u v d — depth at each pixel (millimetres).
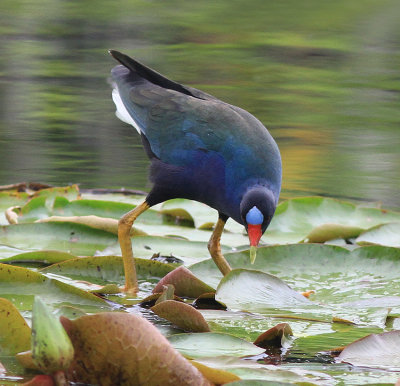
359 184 14062
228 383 5488
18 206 12203
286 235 11523
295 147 16422
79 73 21719
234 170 9234
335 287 8922
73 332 5555
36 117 17750
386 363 6430
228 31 26203
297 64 23375
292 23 27391
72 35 24984
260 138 9375
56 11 27547
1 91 19688
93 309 7668
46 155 15250
